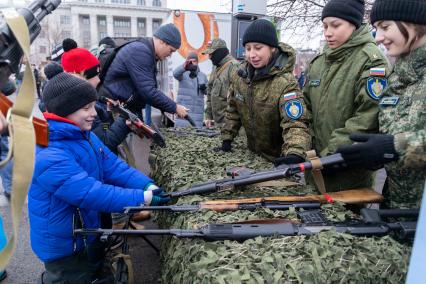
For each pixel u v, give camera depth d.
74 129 1.69
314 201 1.59
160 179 2.34
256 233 1.27
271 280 1.00
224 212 1.51
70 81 1.67
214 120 4.38
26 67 0.94
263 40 2.00
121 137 2.62
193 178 1.91
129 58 2.86
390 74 1.62
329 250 1.12
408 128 1.45
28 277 2.73
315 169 1.56
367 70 1.92
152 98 2.92
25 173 0.94
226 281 0.99
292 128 1.99
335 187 2.11
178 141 2.91
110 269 1.77
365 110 1.91
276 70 2.07
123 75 2.92
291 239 1.22
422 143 1.24
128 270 1.71
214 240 1.26
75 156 1.70
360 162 1.36
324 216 1.43
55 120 1.67
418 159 1.27
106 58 3.09
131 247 3.11
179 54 6.99
